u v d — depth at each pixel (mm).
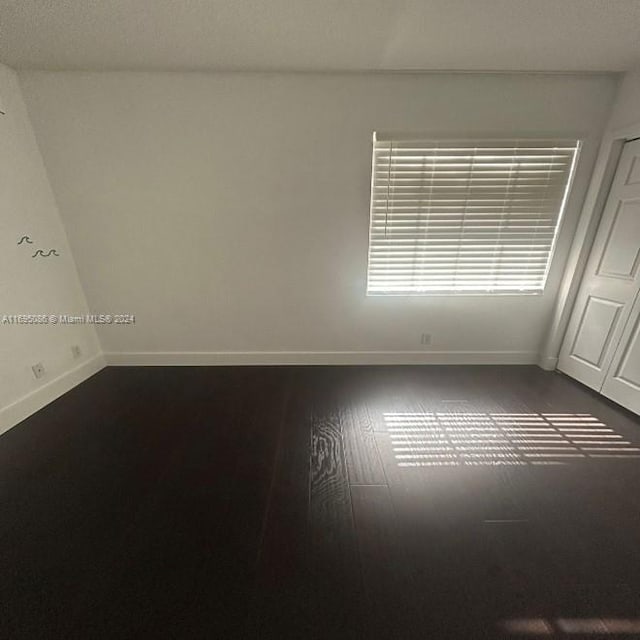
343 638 944
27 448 1792
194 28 1557
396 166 2234
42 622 1000
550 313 2600
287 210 2340
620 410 2092
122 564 1167
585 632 958
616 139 2027
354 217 2355
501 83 2035
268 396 2307
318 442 1823
